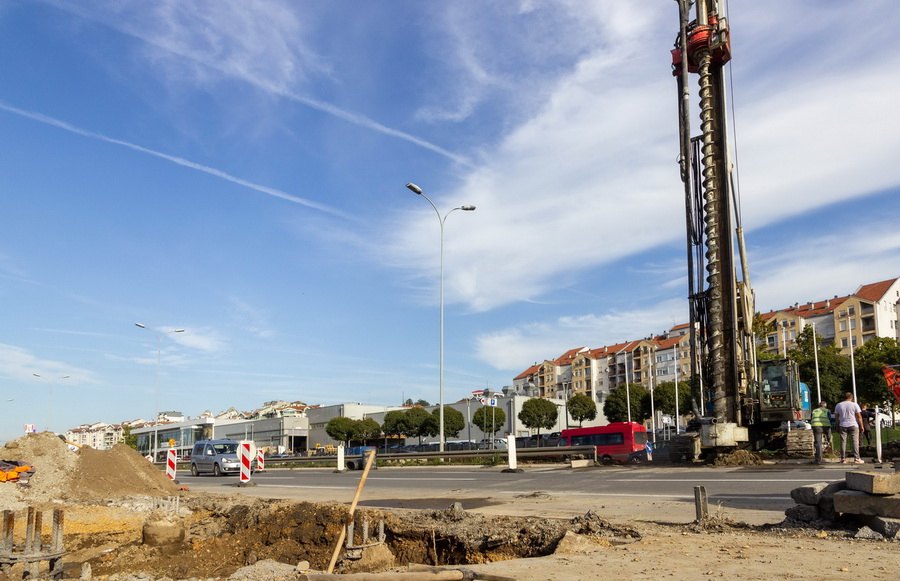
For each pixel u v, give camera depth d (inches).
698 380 981.8
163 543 440.1
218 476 1316.4
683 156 987.3
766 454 884.0
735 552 276.2
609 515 427.8
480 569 256.8
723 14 955.3
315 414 4626.0
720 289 928.3
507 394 3651.6
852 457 808.9
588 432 1412.4
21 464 687.7
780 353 4286.4
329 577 237.5
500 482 773.9
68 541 472.1
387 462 1373.0
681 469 818.2
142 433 5280.5
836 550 272.4
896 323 4030.5
